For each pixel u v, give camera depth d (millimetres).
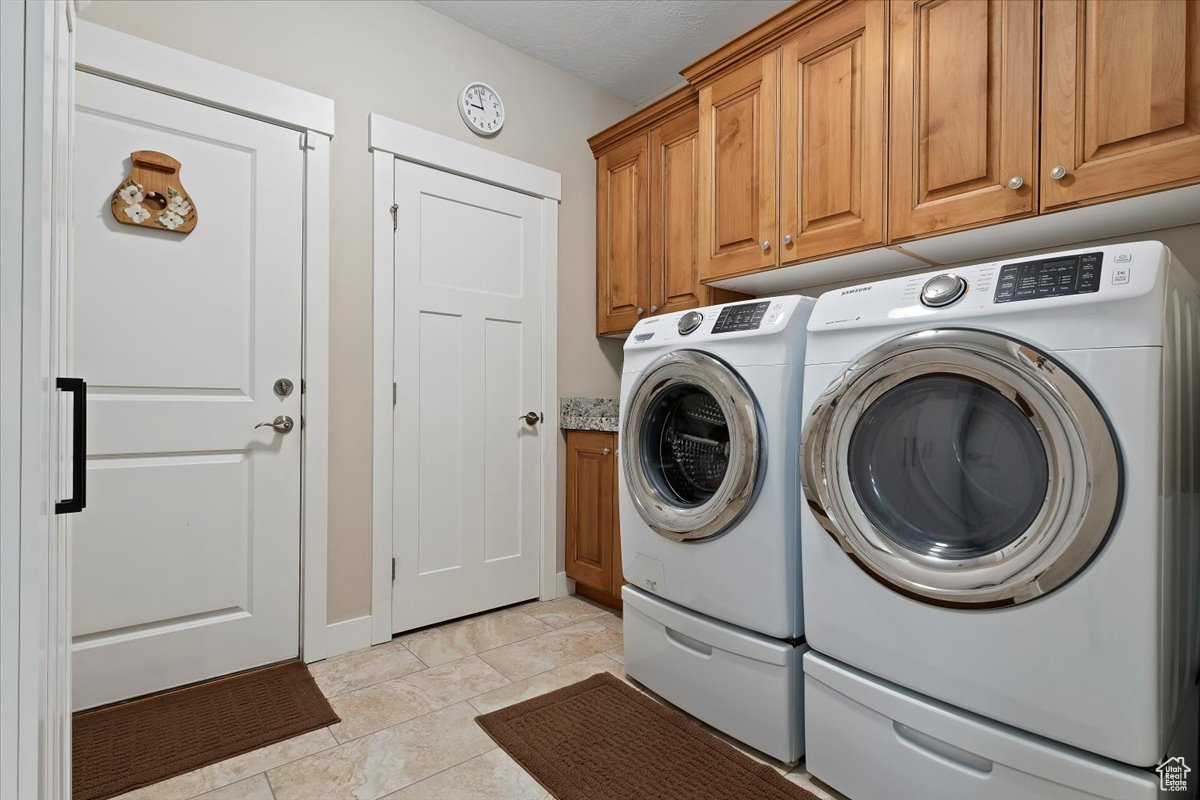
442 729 1558
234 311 1867
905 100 1635
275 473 1937
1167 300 942
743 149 2094
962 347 1062
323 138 2027
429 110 2303
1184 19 1203
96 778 1334
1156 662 883
